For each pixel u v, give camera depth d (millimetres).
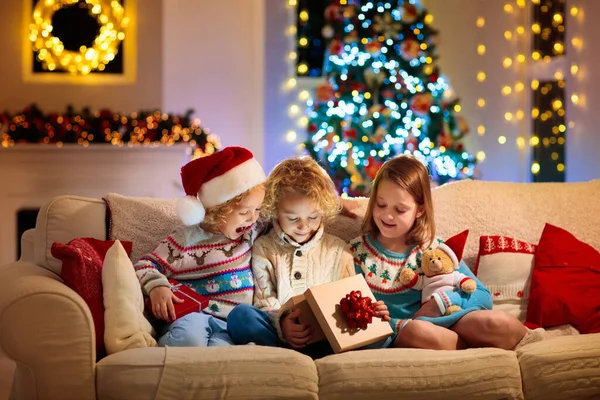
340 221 2691
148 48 5484
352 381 1992
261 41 5641
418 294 2479
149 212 2619
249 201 2439
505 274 2588
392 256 2525
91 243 2352
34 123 5098
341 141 4738
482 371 2037
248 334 2230
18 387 2033
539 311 2465
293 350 2080
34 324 1936
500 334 2199
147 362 1950
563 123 5250
